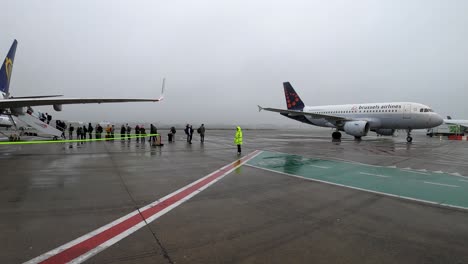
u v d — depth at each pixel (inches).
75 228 180.4
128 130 1180.5
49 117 1045.2
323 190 297.3
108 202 241.1
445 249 156.5
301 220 203.3
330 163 494.6
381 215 215.9
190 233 175.9
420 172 410.3
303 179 354.9
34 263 133.9
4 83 682.2
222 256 145.6
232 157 573.6
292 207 235.5
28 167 418.6
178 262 138.3
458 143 1145.4
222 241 164.7
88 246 154.3
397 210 228.8
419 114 1038.4
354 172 406.9
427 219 207.0
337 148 796.6
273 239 168.7
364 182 339.3
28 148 725.9
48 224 186.5
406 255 148.7
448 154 666.8
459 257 146.9
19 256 140.9
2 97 645.3
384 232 181.3
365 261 141.6
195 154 622.2
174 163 480.7
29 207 223.0
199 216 209.2
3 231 173.3
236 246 158.1
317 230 183.9
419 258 145.3
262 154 633.0
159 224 190.7
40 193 267.0
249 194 277.7
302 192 287.9
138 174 374.6
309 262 140.1
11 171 383.2
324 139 1304.1
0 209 217.0
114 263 135.9
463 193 287.1
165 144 914.1
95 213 211.6
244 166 456.1
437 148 849.5
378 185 323.0
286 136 1672.0
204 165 462.9
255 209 228.7
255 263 138.3
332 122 1235.9
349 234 177.6
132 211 218.2
